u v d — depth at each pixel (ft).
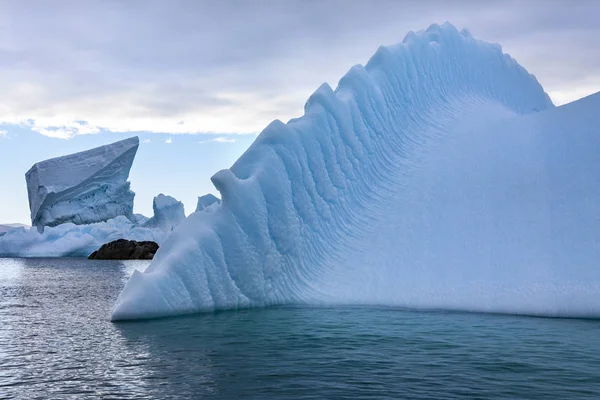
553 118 51.08
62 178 226.79
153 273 38.29
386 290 42.78
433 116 61.72
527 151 48.96
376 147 55.42
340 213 50.03
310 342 27.12
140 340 28.35
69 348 26.30
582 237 39.01
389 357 23.39
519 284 38.22
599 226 39.01
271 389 18.40
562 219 41.01
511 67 77.56
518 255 40.32
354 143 53.16
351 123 53.36
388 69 60.34
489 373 20.44
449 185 50.03
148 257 198.59
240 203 42.47
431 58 65.46
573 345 25.81
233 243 41.81
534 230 41.45
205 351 25.12
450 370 20.95
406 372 20.66
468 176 49.88
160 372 21.01
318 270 46.34
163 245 41.73
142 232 213.25
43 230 226.58
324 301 43.34
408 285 42.34
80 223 230.68
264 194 44.29
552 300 36.06
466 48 71.10
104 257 198.39
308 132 49.19
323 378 19.84
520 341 26.91
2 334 31.04
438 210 47.85
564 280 36.99
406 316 36.29
